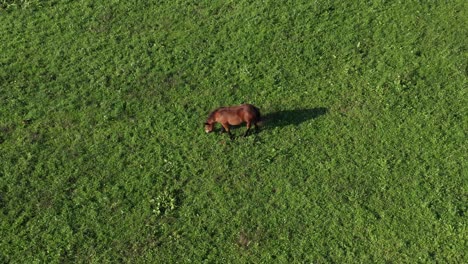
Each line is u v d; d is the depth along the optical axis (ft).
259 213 47.09
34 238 46.26
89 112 55.93
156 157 51.62
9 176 50.65
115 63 60.64
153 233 46.26
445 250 43.50
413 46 59.21
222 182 49.49
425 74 56.34
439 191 47.01
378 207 46.62
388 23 62.08
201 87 57.62
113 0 68.33
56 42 63.41
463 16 61.77
